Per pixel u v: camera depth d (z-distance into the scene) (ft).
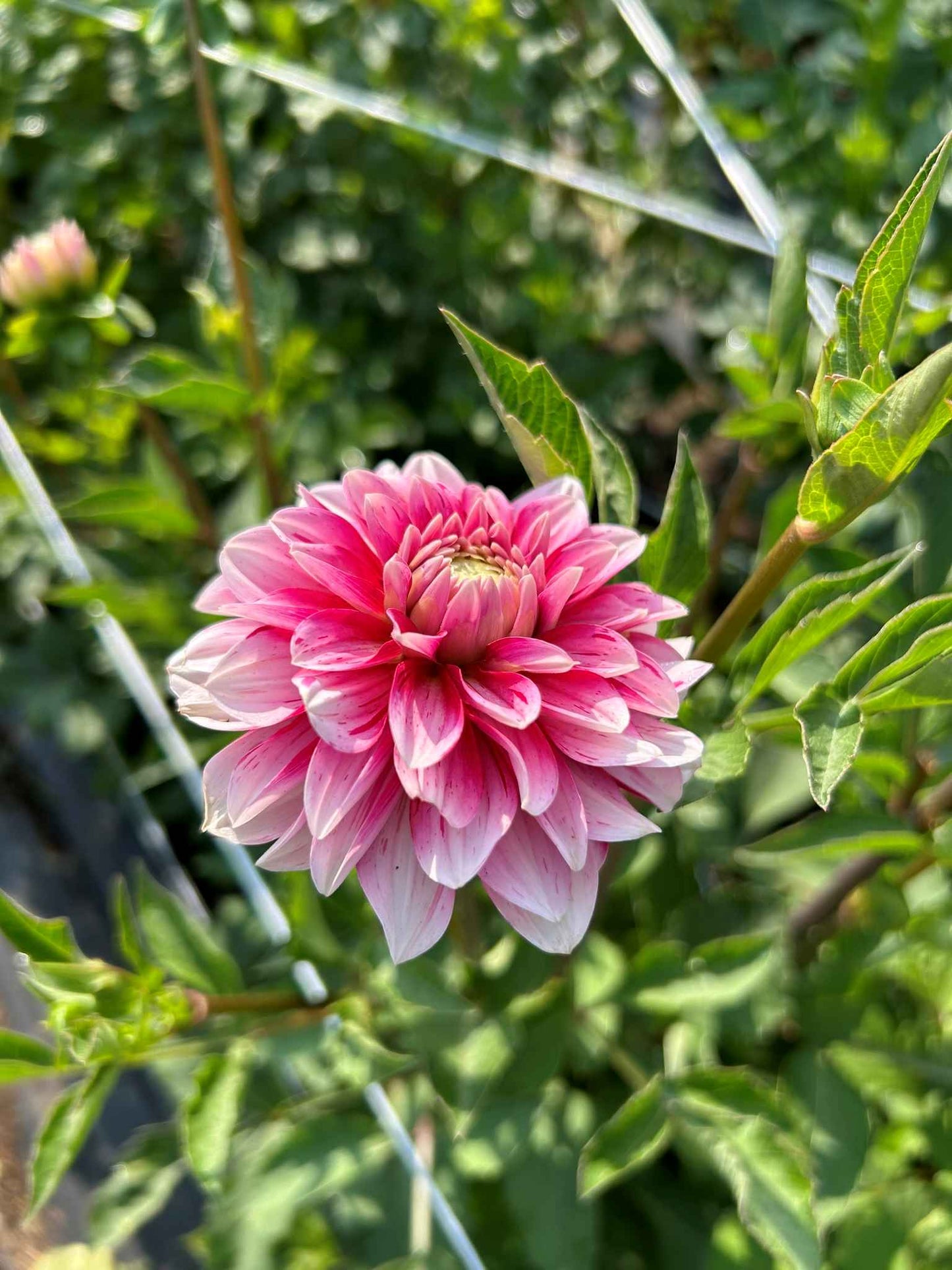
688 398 2.00
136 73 1.53
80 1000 0.81
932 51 1.35
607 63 1.70
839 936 1.03
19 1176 1.43
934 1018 1.11
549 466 0.74
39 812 1.69
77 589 1.27
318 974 1.08
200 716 0.66
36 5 1.49
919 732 0.98
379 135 1.60
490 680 0.64
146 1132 1.25
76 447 1.47
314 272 1.73
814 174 1.44
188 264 1.70
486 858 0.60
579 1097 1.10
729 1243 1.03
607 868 0.99
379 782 0.64
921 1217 0.99
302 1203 0.96
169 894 0.99
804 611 0.71
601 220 1.93
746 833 1.20
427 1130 1.11
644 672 0.64
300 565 0.65
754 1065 1.13
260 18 1.54
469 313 1.71
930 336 1.24
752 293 1.70
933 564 0.95
